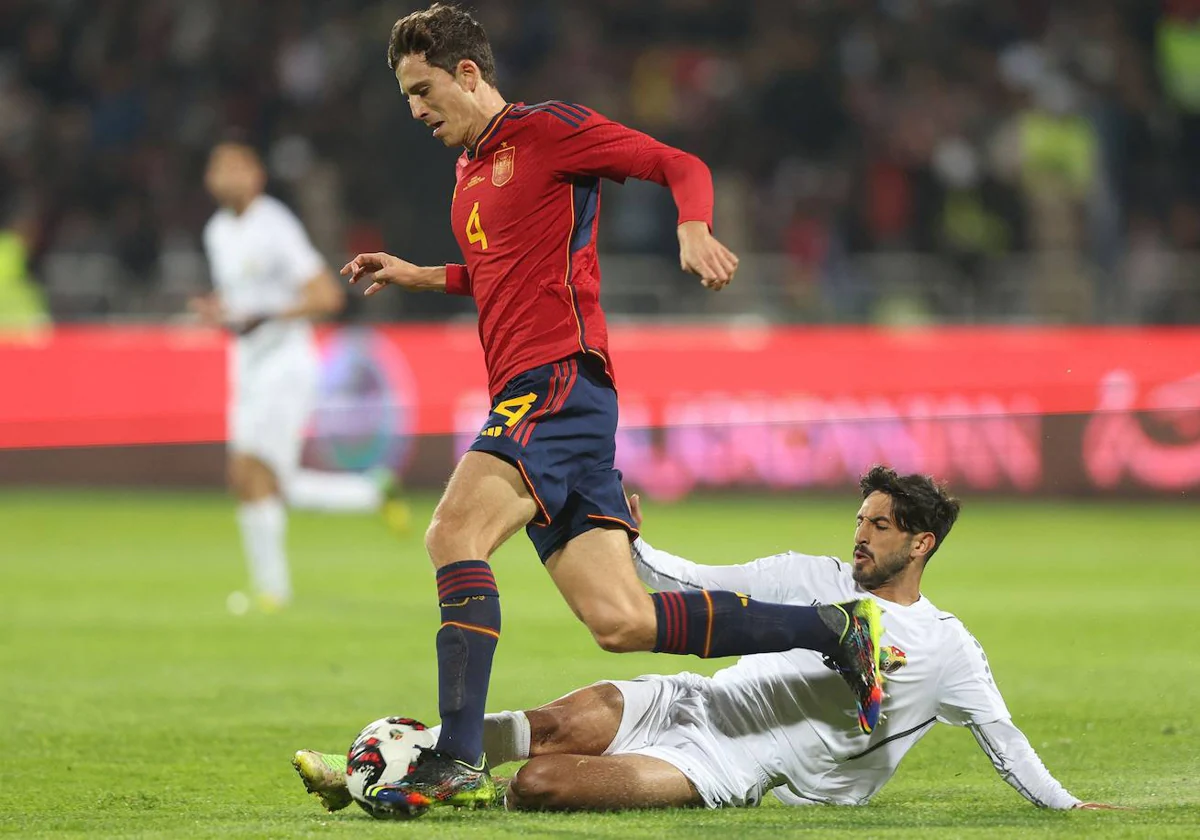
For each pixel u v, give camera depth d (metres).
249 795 16.17
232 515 48.56
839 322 60.03
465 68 15.01
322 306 32.19
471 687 13.83
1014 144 64.50
